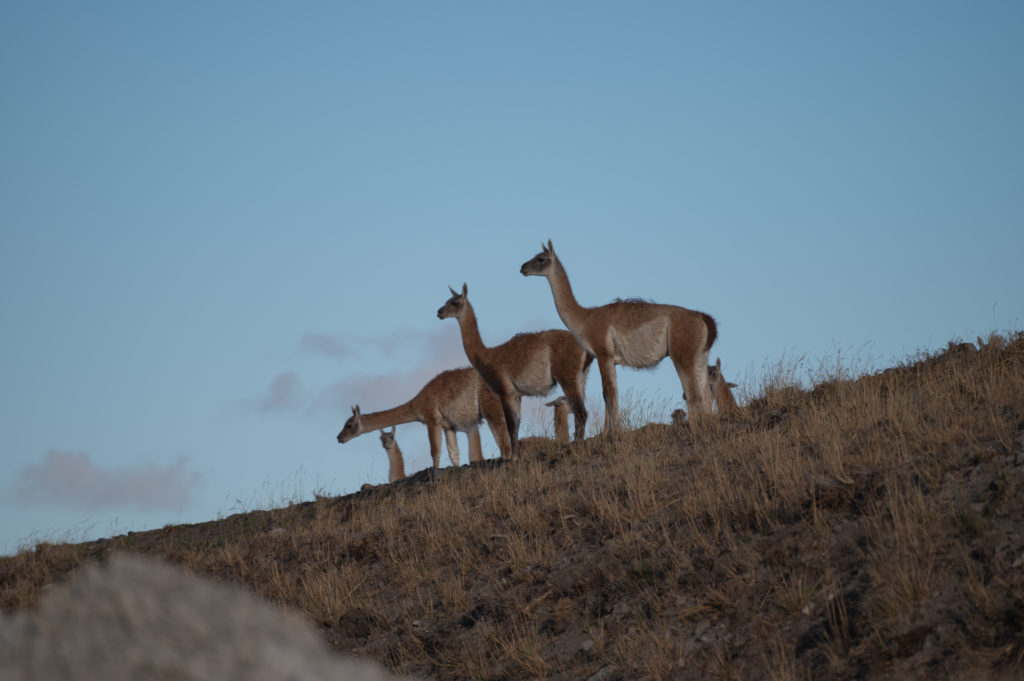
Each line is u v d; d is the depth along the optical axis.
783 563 25.09
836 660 20.72
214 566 36.97
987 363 36.16
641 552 28.47
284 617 12.91
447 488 39.16
